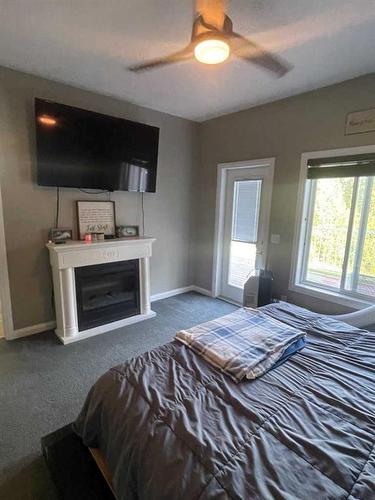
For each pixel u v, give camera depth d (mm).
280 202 3188
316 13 1671
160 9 1663
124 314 3209
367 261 2703
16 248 2693
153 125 3516
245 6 1608
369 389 1245
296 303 3172
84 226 3078
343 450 934
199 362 1416
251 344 1518
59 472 1276
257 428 1019
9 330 2758
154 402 1139
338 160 2658
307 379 1318
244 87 2771
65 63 2355
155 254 3885
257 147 3346
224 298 4074
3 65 2398
